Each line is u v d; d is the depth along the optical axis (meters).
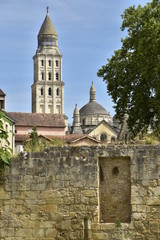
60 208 22.12
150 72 49.97
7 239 22.42
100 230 21.55
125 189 21.84
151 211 21.17
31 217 22.36
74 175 22.16
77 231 21.83
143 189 21.38
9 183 22.73
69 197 22.08
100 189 22.12
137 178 21.50
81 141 94.12
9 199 22.66
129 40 55.91
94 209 21.73
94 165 22.00
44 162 22.56
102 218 21.95
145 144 22.61
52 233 22.08
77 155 22.28
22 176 22.67
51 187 22.33
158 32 50.38
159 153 21.42
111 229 21.44
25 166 22.70
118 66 56.59
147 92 53.12
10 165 22.83
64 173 22.28
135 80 55.09
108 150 21.98
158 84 48.41
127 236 21.23
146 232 21.11
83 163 22.14
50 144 25.53
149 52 50.12
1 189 22.77
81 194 21.97
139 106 53.41
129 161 21.88
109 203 21.97
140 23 54.56
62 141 26.11
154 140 24.05
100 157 22.12
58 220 22.08
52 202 22.23
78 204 21.95
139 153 21.64
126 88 55.44
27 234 22.30
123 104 56.03
